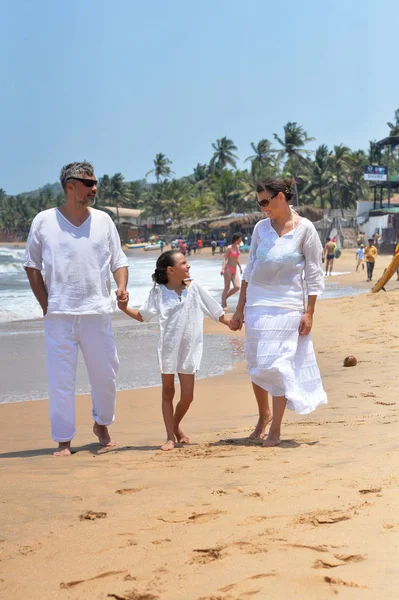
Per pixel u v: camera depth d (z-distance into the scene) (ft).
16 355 37.14
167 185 376.27
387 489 10.97
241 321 17.61
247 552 8.74
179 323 17.43
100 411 17.95
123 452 16.70
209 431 19.53
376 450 14.23
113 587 8.00
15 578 8.45
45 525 10.50
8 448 18.47
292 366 16.37
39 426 21.76
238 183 318.65
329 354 34.04
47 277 17.15
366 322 47.03
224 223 233.96
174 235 310.65
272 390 16.35
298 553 8.58
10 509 11.47
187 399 17.69
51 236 16.93
